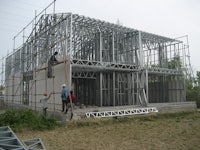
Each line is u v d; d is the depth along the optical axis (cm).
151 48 2844
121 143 1057
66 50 1878
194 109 2411
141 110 1992
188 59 2900
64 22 1945
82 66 1933
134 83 2466
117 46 2489
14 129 1381
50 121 1517
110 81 2489
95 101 2586
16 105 2839
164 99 2889
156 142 1059
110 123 1603
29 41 2627
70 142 1091
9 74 3431
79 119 1638
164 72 2645
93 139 1145
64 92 1673
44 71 2156
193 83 3056
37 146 870
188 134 1211
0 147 666
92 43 2538
